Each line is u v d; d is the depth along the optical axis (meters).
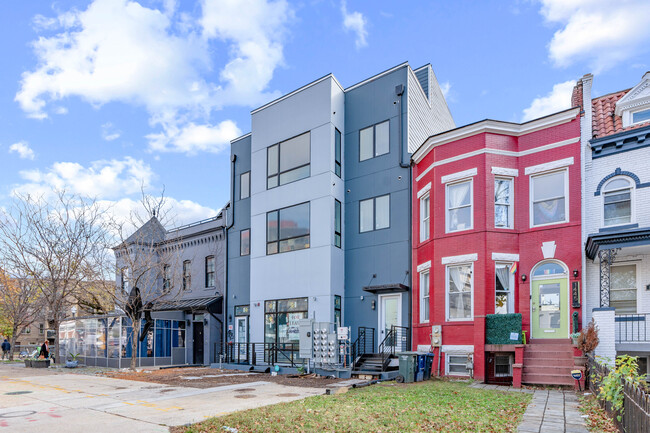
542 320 15.30
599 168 15.27
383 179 19.88
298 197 20.95
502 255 15.73
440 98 26.19
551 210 15.68
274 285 21.27
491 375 14.68
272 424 8.37
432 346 16.31
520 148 16.42
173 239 26.62
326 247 19.64
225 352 22.34
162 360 23.31
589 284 14.90
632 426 6.88
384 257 19.34
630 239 12.95
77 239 24.14
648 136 14.51
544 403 10.45
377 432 7.79
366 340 19.22
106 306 24.48
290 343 20.25
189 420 9.04
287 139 21.88
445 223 16.78
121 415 9.75
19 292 29.08
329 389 12.09
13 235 23.84
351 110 21.38
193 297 25.88
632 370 8.21
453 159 16.84
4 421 9.34
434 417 8.84
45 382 15.73
